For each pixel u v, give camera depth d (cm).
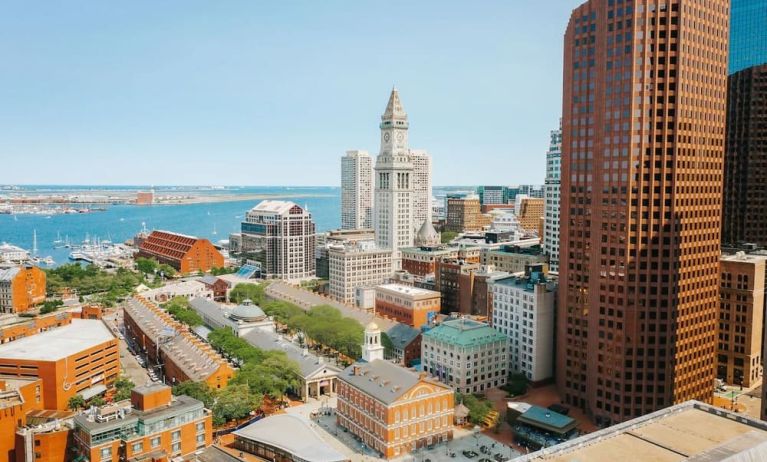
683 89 18688
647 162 18700
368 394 18138
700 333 19888
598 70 19675
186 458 15612
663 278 18800
